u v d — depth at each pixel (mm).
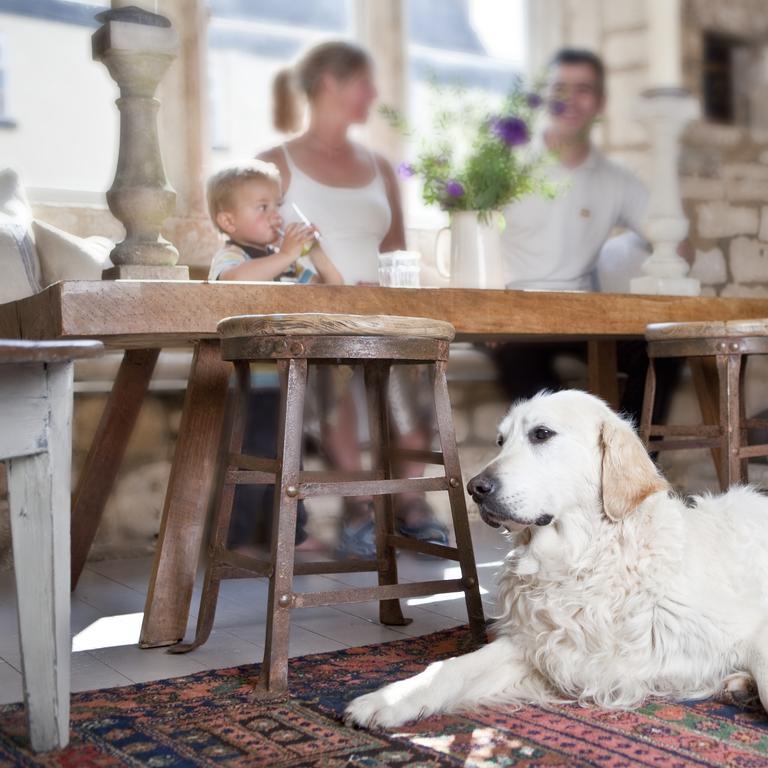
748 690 1705
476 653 1839
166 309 2137
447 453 2125
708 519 1906
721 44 4930
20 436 1460
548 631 1807
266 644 1878
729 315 3000
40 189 3719
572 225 4242
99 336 2264
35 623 1543
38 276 3131
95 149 3867
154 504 3578
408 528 3400
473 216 2863
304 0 4285
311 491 1926
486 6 4629
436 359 2074
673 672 1741
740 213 4961
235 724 1678
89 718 1721
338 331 1915
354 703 1678
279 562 1873
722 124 4926
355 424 3629
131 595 2877
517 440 1861
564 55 4480
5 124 3697
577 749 1528
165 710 1760
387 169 4066
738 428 2527
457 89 4316
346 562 2369
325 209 3820
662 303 2832
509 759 1494
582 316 2670
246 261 3238
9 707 1796
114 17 2396
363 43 4293
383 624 2422
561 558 1813
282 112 4121
